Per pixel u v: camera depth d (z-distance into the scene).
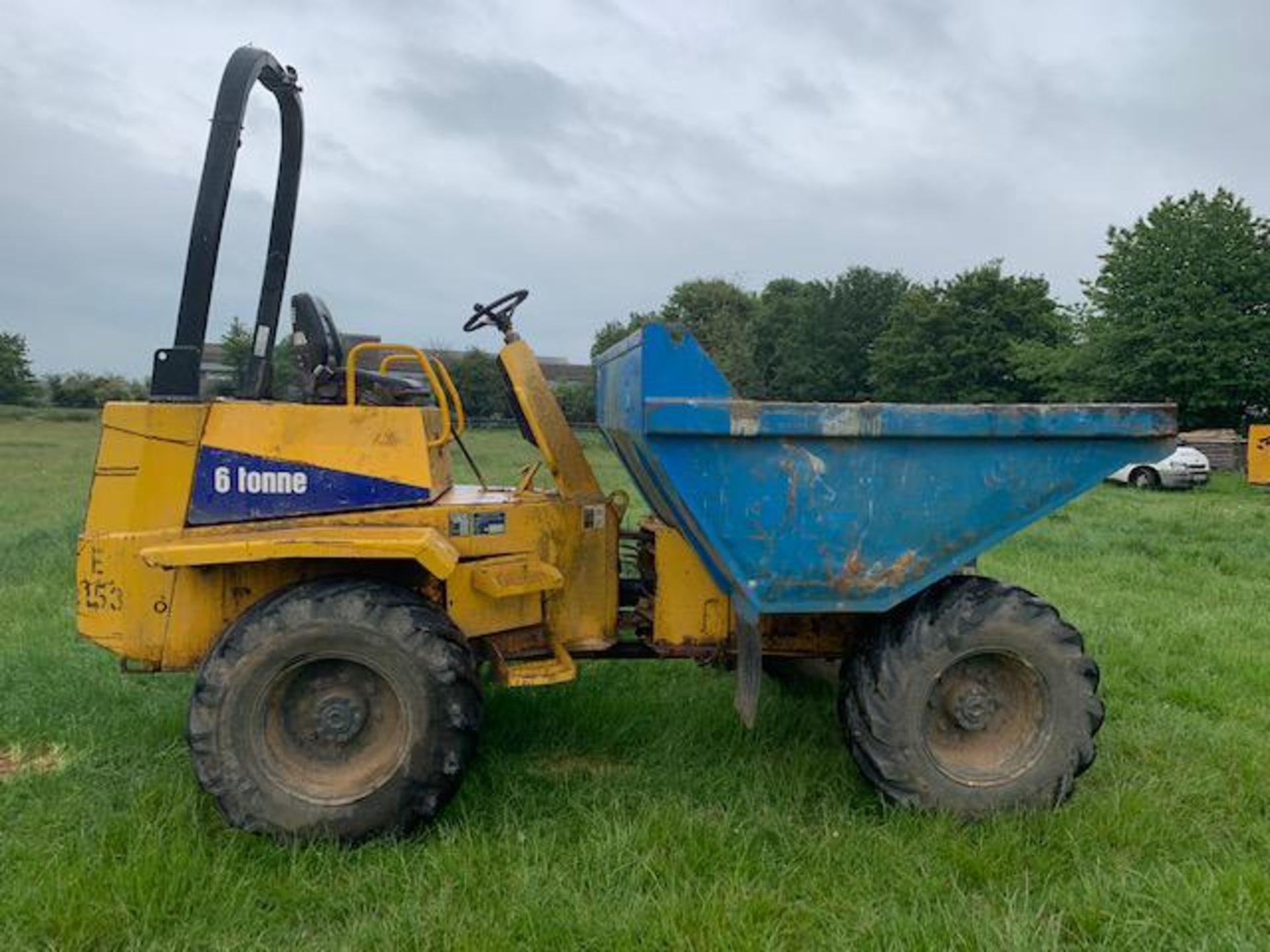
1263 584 8.65
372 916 3.00
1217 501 18.58
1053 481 3.64
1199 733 4.61
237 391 4.42
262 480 3.73
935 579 3.66
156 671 3.77
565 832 3.52
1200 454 23.36
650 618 4.26
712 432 3.39
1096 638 6.31
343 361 4.54
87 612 3.73
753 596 3.57
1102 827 3.56
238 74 3.89
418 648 3.45
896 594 3.65
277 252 4.45
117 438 3.74
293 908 3.07
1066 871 3.32
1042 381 38.56
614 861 3.26
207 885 3.12
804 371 49.09
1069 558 9.84
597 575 4.15
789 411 3.42
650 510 4.89
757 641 3.59
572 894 3.05
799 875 3.25
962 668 3.81
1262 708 5.05
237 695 3.37
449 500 3.99
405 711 3.46
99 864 3.18
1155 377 33.44
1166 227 33.34
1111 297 34.59
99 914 2.94
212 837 3.46
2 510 13.51
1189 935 2.91
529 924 2.90
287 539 3.44
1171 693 5.25
